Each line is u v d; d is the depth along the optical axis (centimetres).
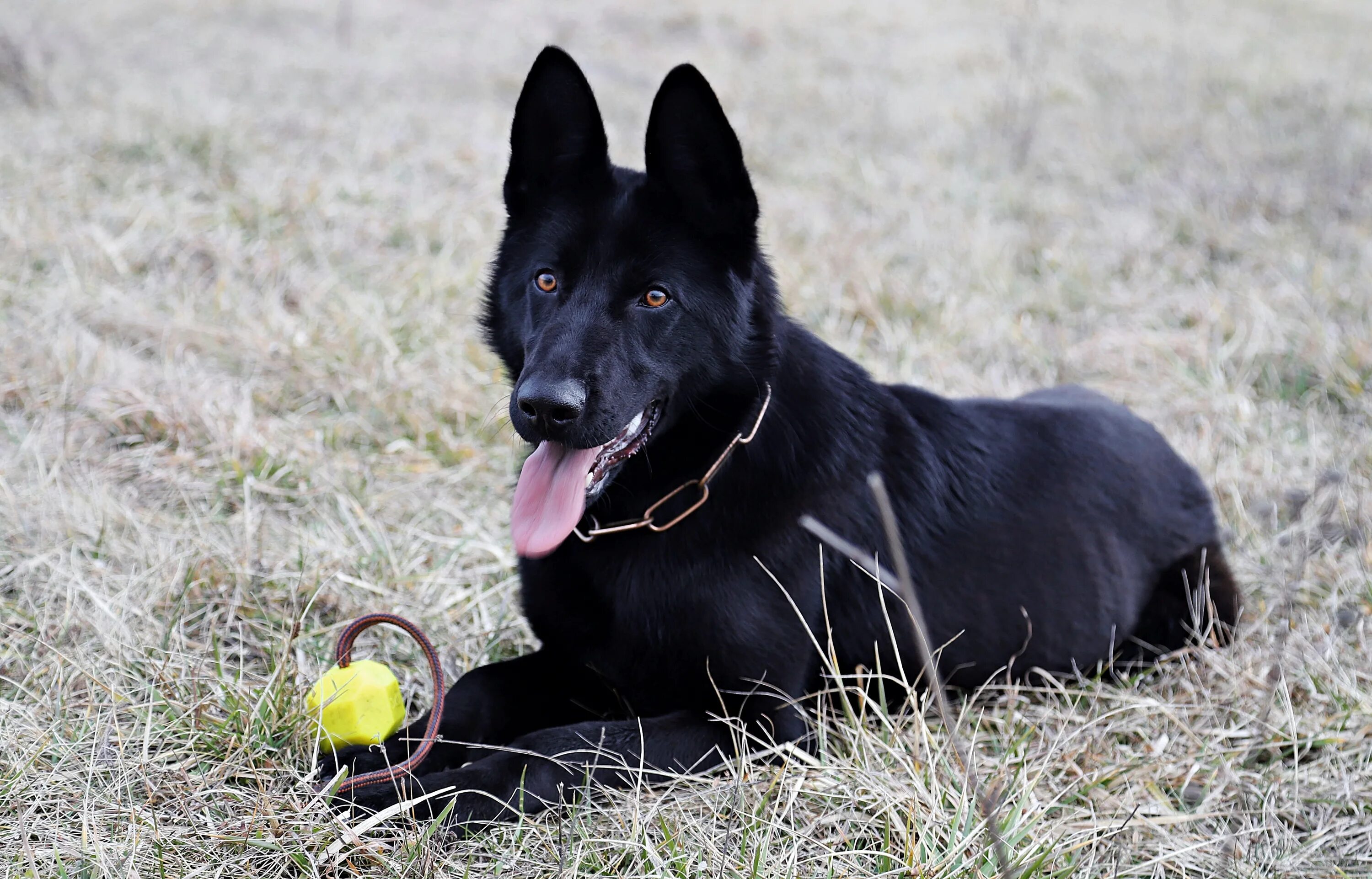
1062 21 1419
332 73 1042
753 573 301
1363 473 482
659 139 295
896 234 761
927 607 328
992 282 684
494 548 405
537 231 311
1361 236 765
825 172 883
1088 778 303
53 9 1148
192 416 466
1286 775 312
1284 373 585
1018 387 564
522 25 1302
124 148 753
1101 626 355
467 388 516
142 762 276
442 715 297
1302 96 1136
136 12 1198
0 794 265
